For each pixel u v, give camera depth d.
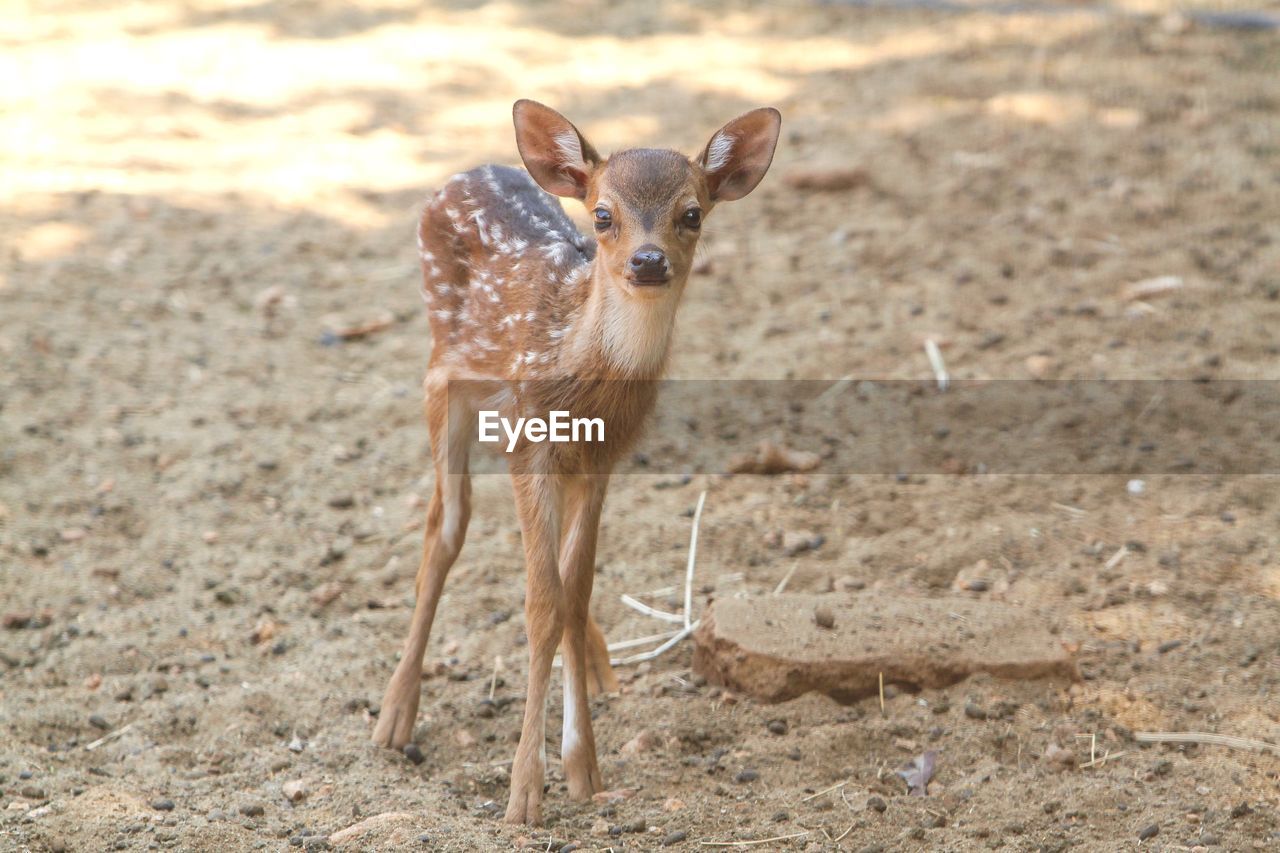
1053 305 7.75
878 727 4.76
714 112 10.12
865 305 7.88
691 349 7.55
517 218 4.83
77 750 4.68
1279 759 4.65
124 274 8.16
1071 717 4.86
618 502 6.39
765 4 12.41
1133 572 5.75
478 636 5.46
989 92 10.20
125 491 6.34
